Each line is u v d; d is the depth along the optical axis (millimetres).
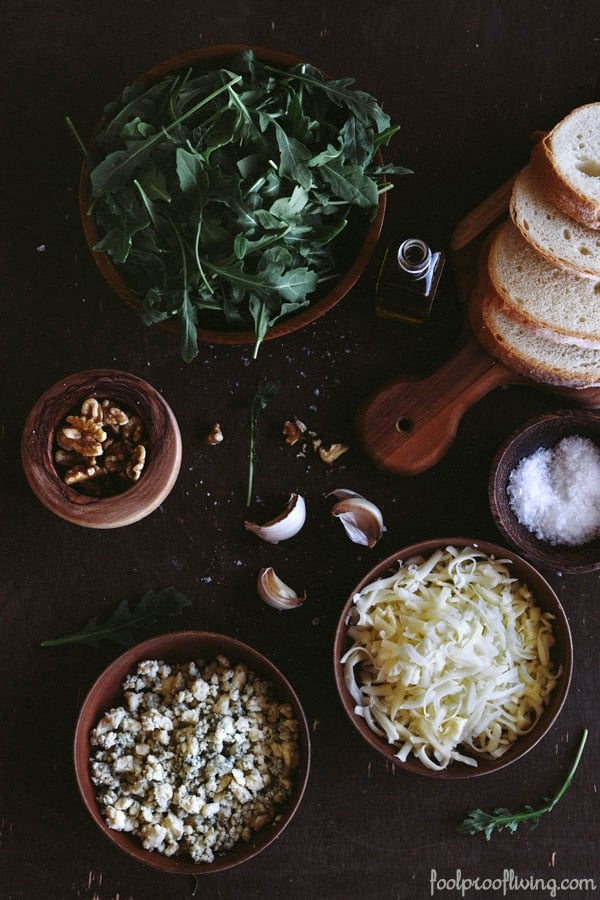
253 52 693
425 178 762
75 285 763
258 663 727
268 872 749
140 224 676
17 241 762
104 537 761
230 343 702
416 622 723
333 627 759
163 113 686
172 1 762
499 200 745
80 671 756
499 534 761
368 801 752
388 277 725
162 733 722
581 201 711
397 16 765
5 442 762
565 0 768
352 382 764
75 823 751
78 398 730
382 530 753
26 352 763
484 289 736
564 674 716
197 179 660
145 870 748
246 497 763
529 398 766
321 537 764
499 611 733
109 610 759
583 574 763
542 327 725
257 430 763
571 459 750
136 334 763
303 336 764
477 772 703
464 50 766
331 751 753
